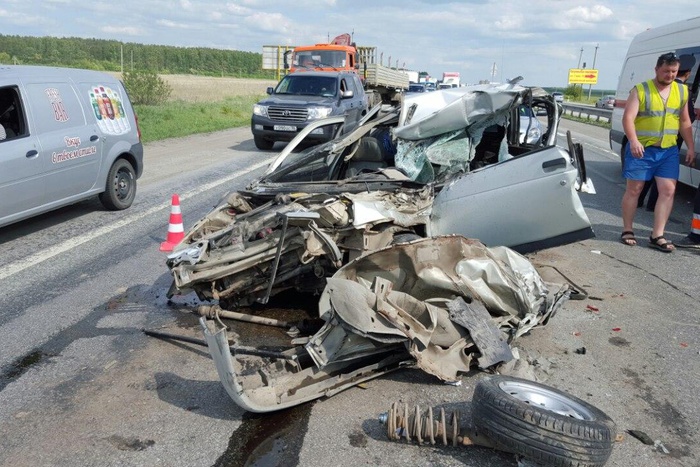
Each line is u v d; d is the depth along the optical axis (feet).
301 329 15.62
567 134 18.33
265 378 11.94
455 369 12.46
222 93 122.72
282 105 49.08
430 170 18.97
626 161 23.80
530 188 16.51
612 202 32.42
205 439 10.96
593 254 22.82
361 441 10.87
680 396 12.70
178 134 60.23
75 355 14.26
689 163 23.56
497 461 10.31
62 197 24.90
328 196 16.03
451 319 12.92
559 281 17.83
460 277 13.65
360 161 21.45
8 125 22.93
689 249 23.70
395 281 13.71
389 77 82.43
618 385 13.09
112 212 28.43
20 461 10.32
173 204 22.08
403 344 12.55
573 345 15.02
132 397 12.43
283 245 14.75
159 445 10.78
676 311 17.37
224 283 15.37
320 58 69.10
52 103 24.43
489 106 18.15
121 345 14.82
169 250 22.07
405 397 12.33
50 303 17.37
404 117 19.67
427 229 16.96
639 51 37.96
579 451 9.21
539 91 20.47
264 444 10.80
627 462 10.41
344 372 12.73
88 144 25.94
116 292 18.30
